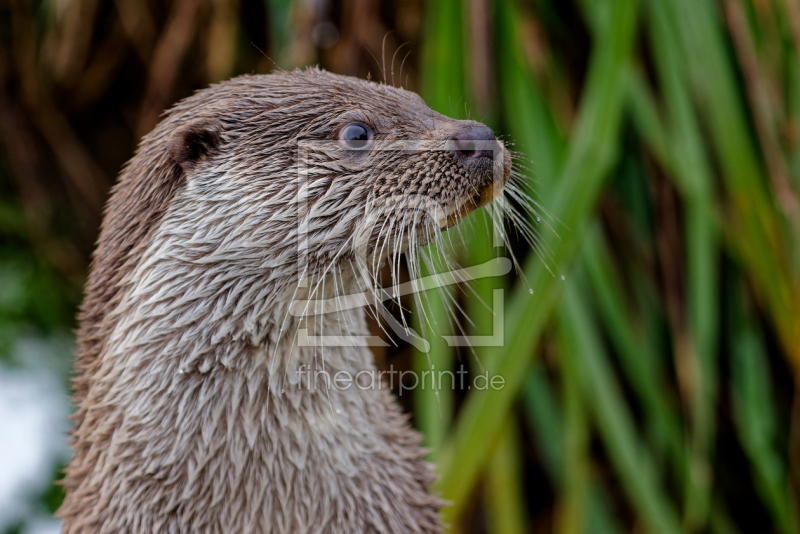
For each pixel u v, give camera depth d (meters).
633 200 3.74
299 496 3.56
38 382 3.81
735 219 3.71
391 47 3.75
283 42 3.72
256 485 3.56
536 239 3.66
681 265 3.73
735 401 3.73
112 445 3.56
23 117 3.84
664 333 3.74
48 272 3.84
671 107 3.71
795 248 3.69
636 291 3.74
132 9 3.80
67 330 3.84
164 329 3.56
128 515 3.55
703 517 3.67
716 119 3.70
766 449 3.71
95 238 3.86
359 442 3.57
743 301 3.72
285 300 3.56
